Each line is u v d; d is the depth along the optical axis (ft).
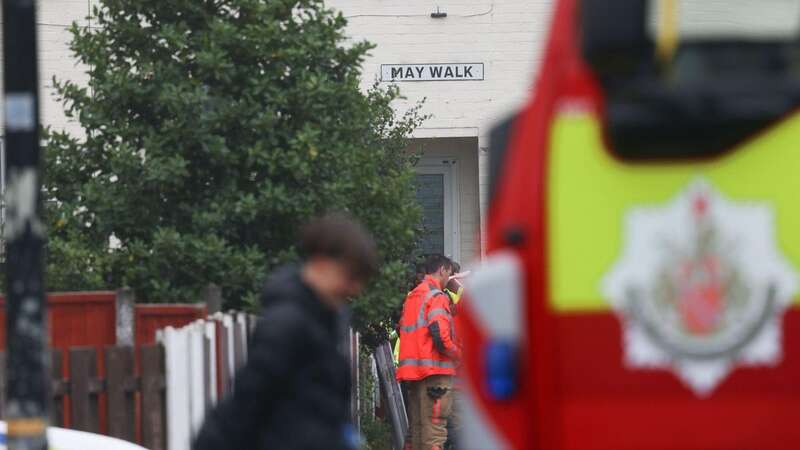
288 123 139.03
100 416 90.74
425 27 246.68
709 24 54.34
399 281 144.87
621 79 49.88
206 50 135.54
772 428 49.49
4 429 65.67
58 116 235.40
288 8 140.56
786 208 49.57
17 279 59.52
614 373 49.78
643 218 49.78
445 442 163.43
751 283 49.60
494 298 50.85
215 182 137.39
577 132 50.21
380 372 181.57
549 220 50.24
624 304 49.78
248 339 126.31
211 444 61.11
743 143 49.60
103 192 133.59
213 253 130.21
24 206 59.62
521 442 50.42
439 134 247.50
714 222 49.67
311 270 63.52
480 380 51.62
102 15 141.08
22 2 59.82
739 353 49.55
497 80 247.29
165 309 112.27
